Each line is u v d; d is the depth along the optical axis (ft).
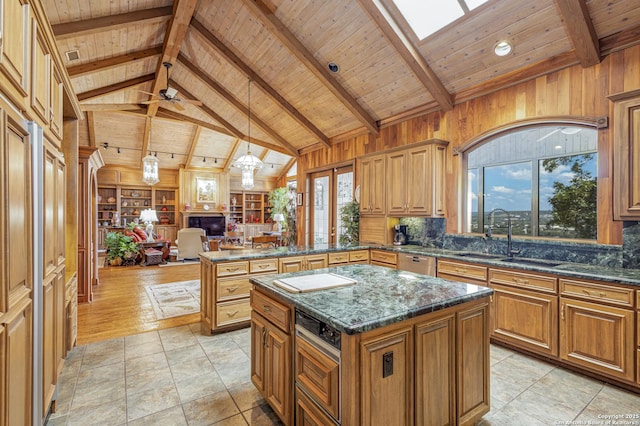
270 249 13.92
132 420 6.74
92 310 14.23
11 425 4.37
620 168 8.38
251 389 7.97
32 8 5.28
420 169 14.12
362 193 17.06
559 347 8.91
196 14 14.26
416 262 13.26
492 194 18.10
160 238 31.96
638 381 7.52
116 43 13.62
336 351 4.80
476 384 6.16
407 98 15.01
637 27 9.00
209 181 37.47
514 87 11.91
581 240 10.61
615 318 7.88
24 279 4.91
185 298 16.15
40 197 5.35
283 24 13.06
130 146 31.17
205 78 18.33
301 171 23.71
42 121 6.10
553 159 15.65
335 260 14.23
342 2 11.48
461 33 11.15
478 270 10.94
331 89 15.28
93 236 19.12
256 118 21.08
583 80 10.18
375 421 4.67
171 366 9.14
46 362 6.13
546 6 9.38
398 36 11.61
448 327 5.71
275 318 6.36
